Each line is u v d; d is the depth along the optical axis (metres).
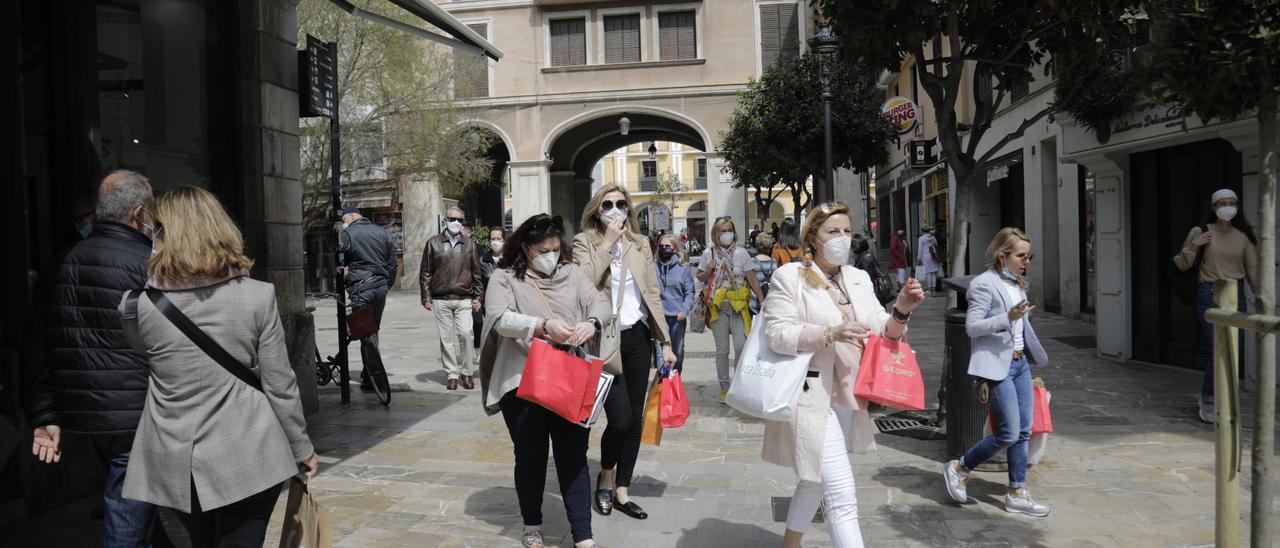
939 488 5.48
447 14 6.82
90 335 3.15
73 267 3.20
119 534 3.22
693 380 9.79
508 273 4.52
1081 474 5.74
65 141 5.64
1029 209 16.00
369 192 30.53
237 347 2.96
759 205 21.94
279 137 7.44
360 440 7.01
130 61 6.19
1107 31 6.82
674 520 4.98
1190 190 9.20
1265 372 2.72
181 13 6.66
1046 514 4.91
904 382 3.57
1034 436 5.11
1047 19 7.09
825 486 3.68
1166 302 9.71
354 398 8.93
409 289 30.28
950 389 5.89
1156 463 5.97
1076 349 11.23
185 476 2.87
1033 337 5.06
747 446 6.73
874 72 7.40
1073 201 14.29
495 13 29.08
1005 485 5.53
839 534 3.66
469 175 26.16
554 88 29.02
